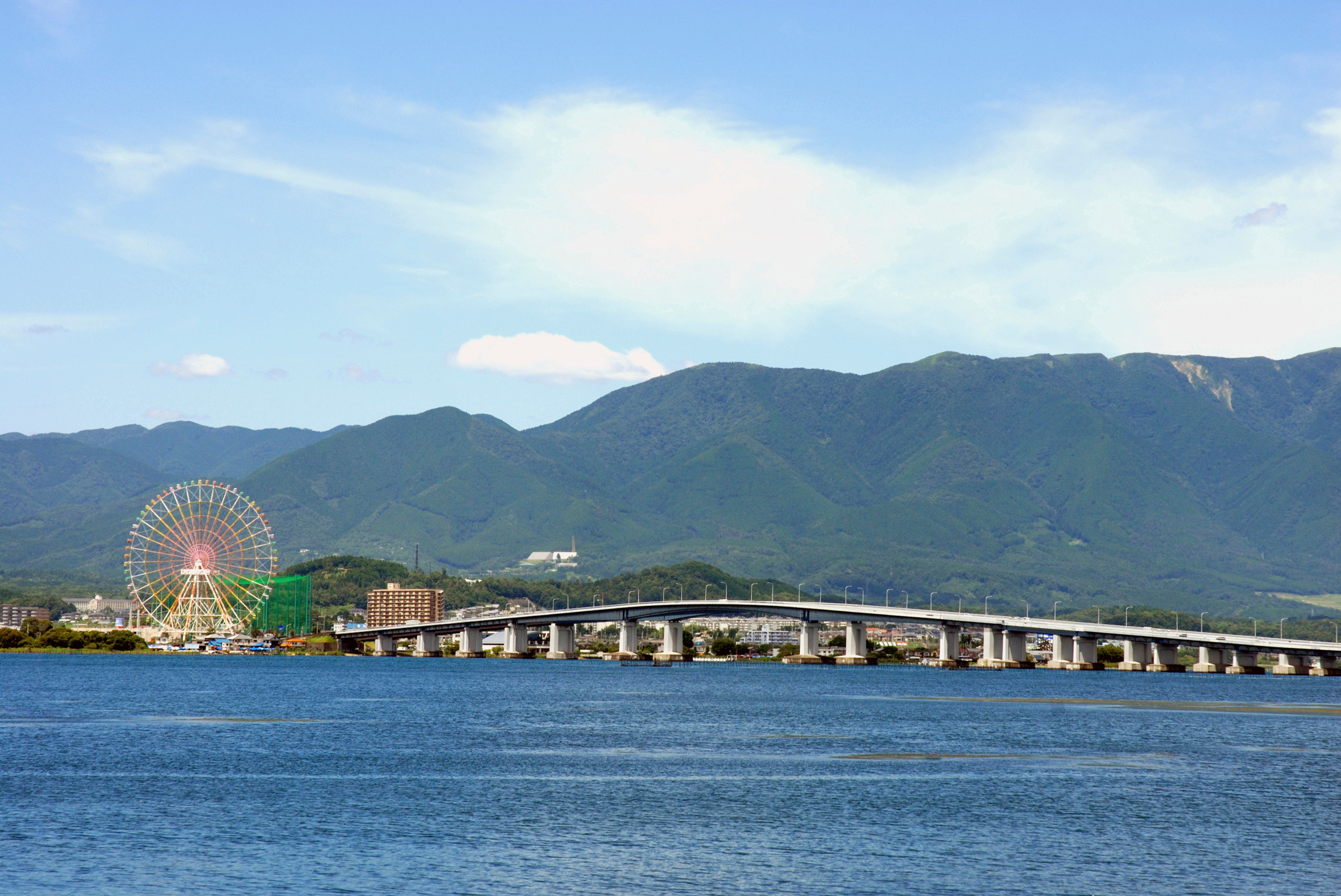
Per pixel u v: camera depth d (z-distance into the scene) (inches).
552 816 3122.5
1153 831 3019.2
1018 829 3021.7
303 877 2465.6
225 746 4517.7
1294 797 3575.3
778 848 2775.6
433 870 2534.5
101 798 3309.5
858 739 5049.2
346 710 6348.4
